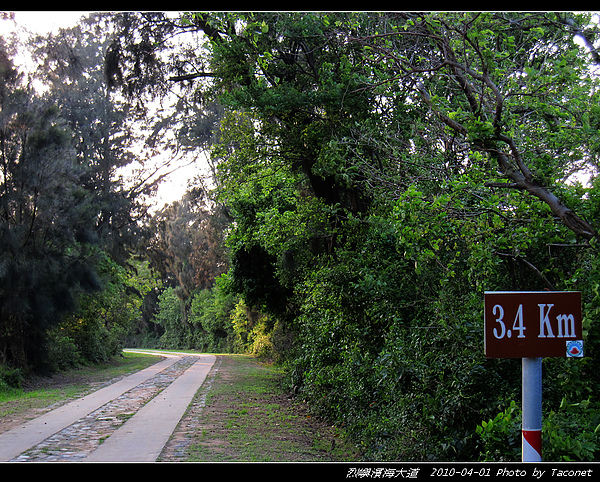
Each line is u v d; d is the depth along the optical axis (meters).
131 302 39.03
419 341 7.22
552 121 5.77
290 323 20.25
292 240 13.72
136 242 31.00
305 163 13.02
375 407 9.21
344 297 10.42
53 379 21.78
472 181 5.31
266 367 28.14
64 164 19.22
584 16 5.45
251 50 11.23
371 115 10.52
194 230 39.59
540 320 3.31
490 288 6.23
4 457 7.64
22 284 18.62
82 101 29.92
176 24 14.47
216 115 27.42
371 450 8.05
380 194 8.90
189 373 24.08
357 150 9.61
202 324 57.53
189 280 41.38
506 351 3.29
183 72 14.92
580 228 4.65
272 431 10.23
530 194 5.07
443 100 7.16
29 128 18.88
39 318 19.98
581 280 4.74
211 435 9.45
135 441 8.82
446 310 6.37
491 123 4.86
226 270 35.00
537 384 3.29
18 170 18.33
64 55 25.38
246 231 18.73
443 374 6.81
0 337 19.67
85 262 21.16
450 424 6.59
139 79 14.91
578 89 5.22
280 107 10.97
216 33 12.82
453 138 6.29
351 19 7.74
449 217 5.61
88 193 22.12
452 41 6.11
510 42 5.47
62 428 10.08
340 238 11.71
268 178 15.85
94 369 27.67
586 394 4.79
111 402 14.10
